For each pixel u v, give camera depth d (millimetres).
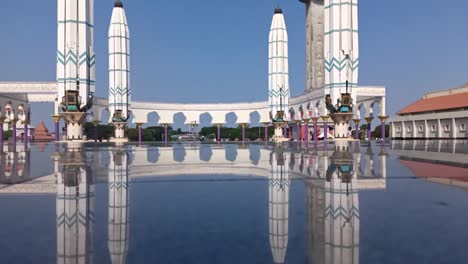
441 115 49125
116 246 2980
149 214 4172
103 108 49969
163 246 2980
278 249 2879
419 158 11922
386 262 2561
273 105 49438
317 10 61344
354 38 33625
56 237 3244
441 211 4168
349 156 13234
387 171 8086
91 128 63719
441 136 49562
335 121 34156
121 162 11281
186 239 3182
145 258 2686
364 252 2775
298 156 13539
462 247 2877
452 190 5594
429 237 3154
